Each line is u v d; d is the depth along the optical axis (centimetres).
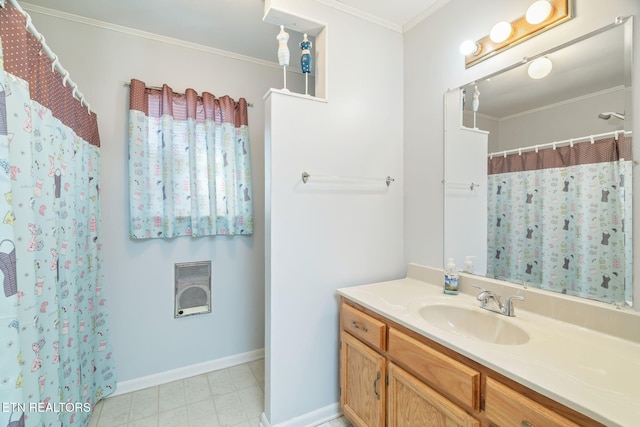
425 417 111
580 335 105
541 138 127
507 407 84
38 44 109
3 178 81
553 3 121
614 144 106
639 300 100
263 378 218
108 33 197
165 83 213
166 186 206
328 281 171
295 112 160
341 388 164
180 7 181
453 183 164
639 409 66
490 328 126
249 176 236
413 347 116
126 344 203
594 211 111
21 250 95
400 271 196
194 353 224
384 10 179
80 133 157
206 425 169
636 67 101
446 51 168
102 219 195
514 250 137
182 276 219
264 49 230
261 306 249
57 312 119
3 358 81
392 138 193
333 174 172
